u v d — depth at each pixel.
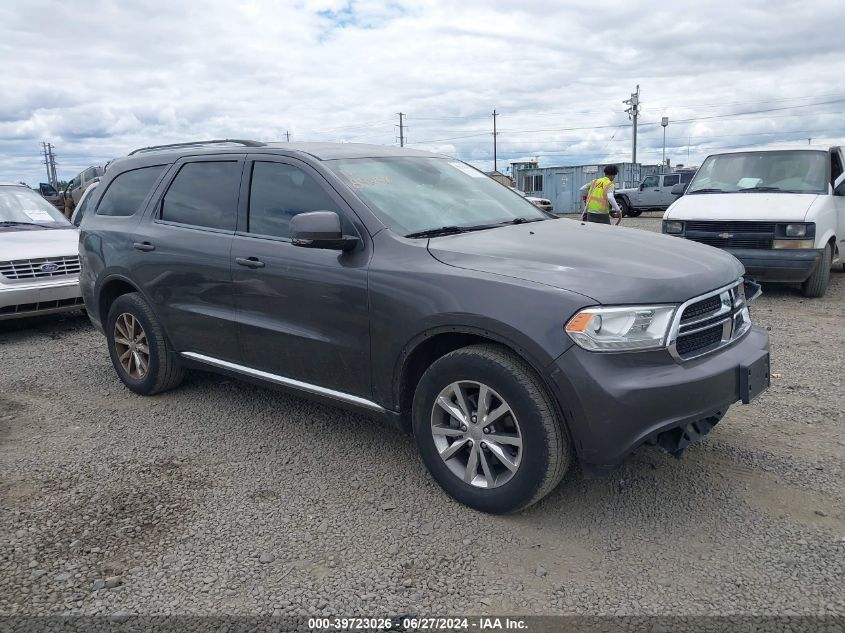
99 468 3.91
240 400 5.00
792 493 3.43
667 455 3.87
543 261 3.22
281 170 4.13
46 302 7.20
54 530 3.23
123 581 2.83
